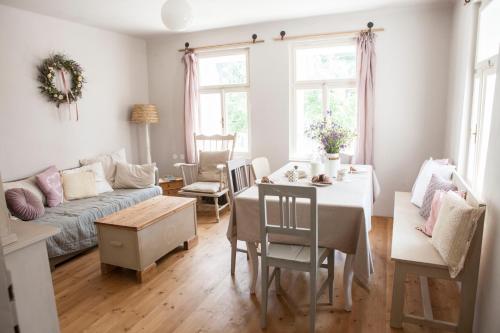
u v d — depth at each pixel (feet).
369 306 7.64
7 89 11.36
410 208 9.83
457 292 8.16
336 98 14.20
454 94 11.03
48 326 4.17
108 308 7.80
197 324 7.14
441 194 7.89
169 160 17.56
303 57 14.51
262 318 6.92
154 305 7.88
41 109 12.45
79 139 13.99
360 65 13.07
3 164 11.35
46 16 12.50
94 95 14.58
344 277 7.43
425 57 12.51
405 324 7.01
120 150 15.30
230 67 15.96
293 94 14.82
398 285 6.69
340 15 13.33
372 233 12.07
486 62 7.92
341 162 12.72
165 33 15.80
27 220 9.93
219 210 14.42
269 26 14.48
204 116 16.90
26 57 11.89
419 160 13.16
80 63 13.89
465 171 9.75
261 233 6.64
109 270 9.60
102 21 13.53
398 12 12.59
